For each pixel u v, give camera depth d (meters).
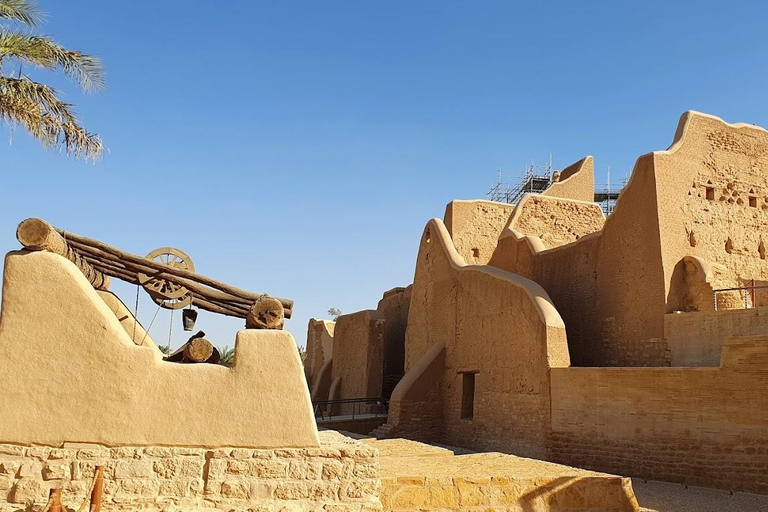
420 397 18.91
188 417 6.20
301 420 6.32
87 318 6.23
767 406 10.70
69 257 6.68
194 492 6.05
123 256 7.02
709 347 13.51
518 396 15.01
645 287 15.34
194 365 6.34
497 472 8.29
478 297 17.64
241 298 7.25
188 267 7.46
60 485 5.93
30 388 6.09
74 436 6.06
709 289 14.46
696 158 16.34
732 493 10.64
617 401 12.58
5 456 5.99
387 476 7.58
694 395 11.57
